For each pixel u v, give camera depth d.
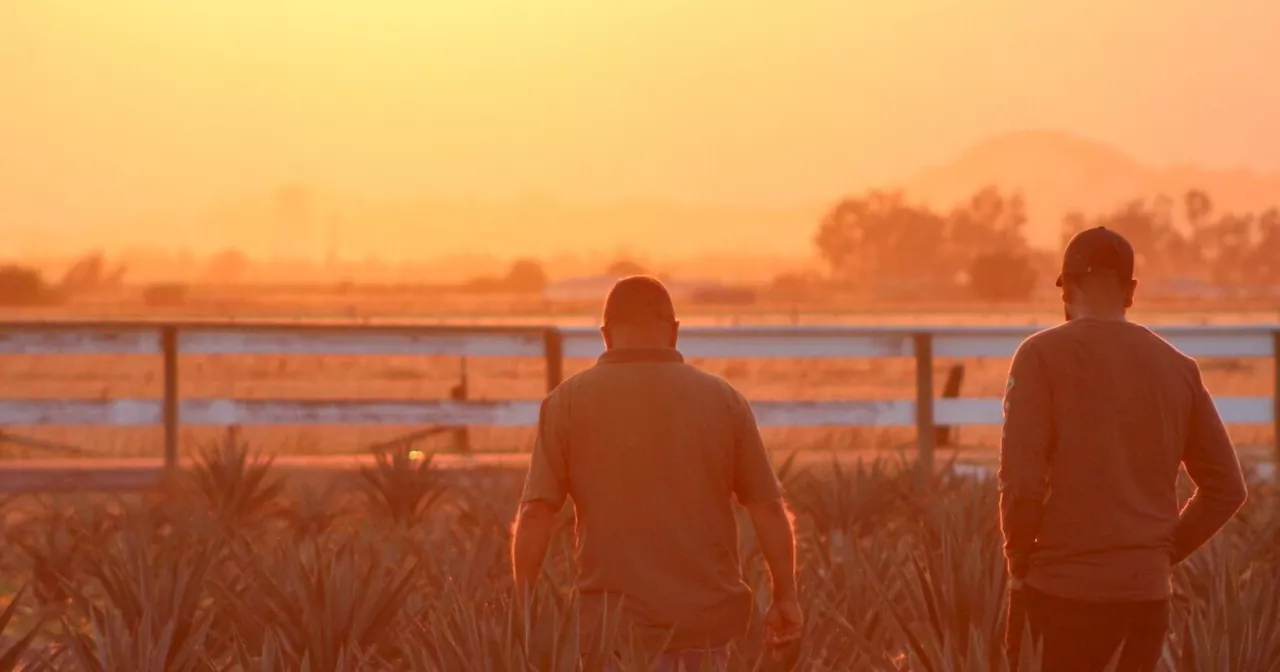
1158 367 10.08
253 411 31.53
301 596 14.41
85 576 20.62
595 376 10.28
